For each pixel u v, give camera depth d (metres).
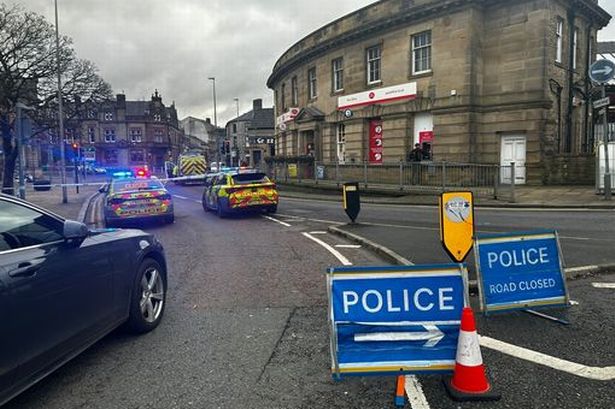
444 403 3.31
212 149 134.88
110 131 88.25
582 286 5.95
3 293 3.00
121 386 3.68
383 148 24.78
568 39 21.42
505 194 16.33
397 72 23.80
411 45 23.16
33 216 3.65
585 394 3.36
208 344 4.48
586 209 13.38
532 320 4.85
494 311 5.00
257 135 74.25
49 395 3.56
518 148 20.31
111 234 4.66
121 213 12.81
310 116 30.05
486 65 20.94
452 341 3.52
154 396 3.51
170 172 45.75
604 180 14.56
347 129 27.30
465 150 20.78
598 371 3.69
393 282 3.56
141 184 13.86
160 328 4.94
